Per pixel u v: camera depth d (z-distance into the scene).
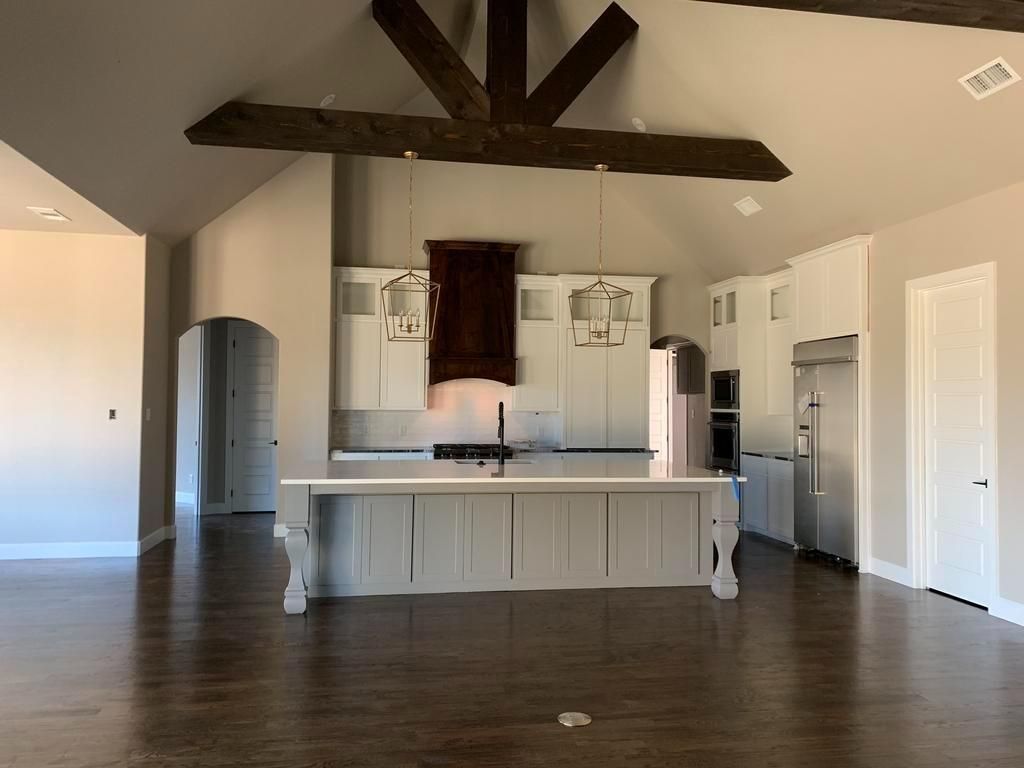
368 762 2.56
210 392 8.02
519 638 3.88
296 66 4.98
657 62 5.34
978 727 2.88
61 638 3.84
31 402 5.66
